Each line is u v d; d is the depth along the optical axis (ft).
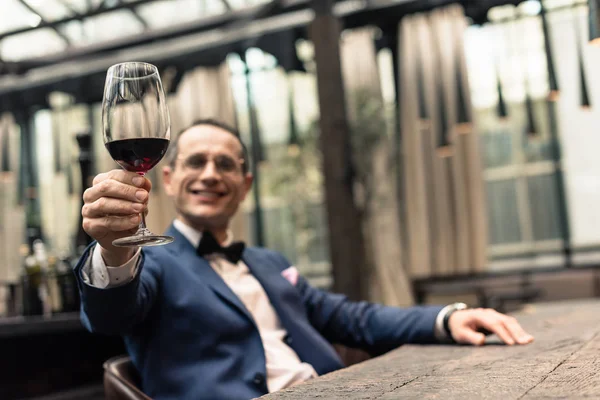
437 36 27.55
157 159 3.91
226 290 6.08
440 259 27.32
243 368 5.80
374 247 26.89
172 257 6.13
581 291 25.45
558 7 27.81
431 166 27.71
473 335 5.67
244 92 31.45
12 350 8.03
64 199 33.55
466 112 24.95
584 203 27.96
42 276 8.61
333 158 19.03
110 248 4.37
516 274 26.81
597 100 27.73
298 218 29.14
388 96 28.86
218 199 6.64
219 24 26.73
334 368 6.43
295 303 6.74
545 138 28.25
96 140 32.86
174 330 5.78
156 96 3.88
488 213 29.14
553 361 4.04
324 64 19.40
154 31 27.71
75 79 29.25
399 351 5.55
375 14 27.37
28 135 32.32
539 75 28.02
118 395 5.25
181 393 5.63
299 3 24.39
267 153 31.45
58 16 29.12
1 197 33.47
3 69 28.76
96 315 4.81
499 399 2.94
